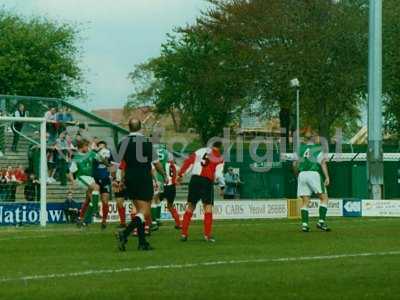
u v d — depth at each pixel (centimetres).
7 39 14888
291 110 14125
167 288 2725
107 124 9975
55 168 7612
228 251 3922
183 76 15475
